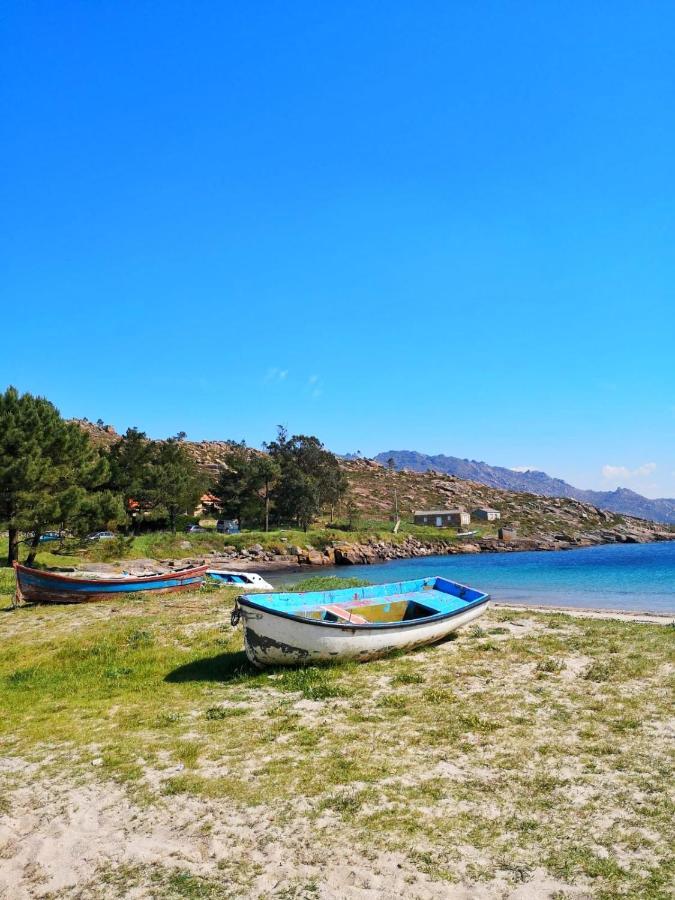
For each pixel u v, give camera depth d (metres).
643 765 7.43
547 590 38.25
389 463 177.62
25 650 15.81
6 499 31.92
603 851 5.58
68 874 5.64
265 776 7.54
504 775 7.29
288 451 100.62
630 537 116.88
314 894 5.10
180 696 11.38
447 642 15.05
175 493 67.06
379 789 7.02
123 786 7.50
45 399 35.78
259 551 68.50
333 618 14.68
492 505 146.50
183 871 5.57
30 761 8.56
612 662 12.62
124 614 20.95
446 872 5.32
